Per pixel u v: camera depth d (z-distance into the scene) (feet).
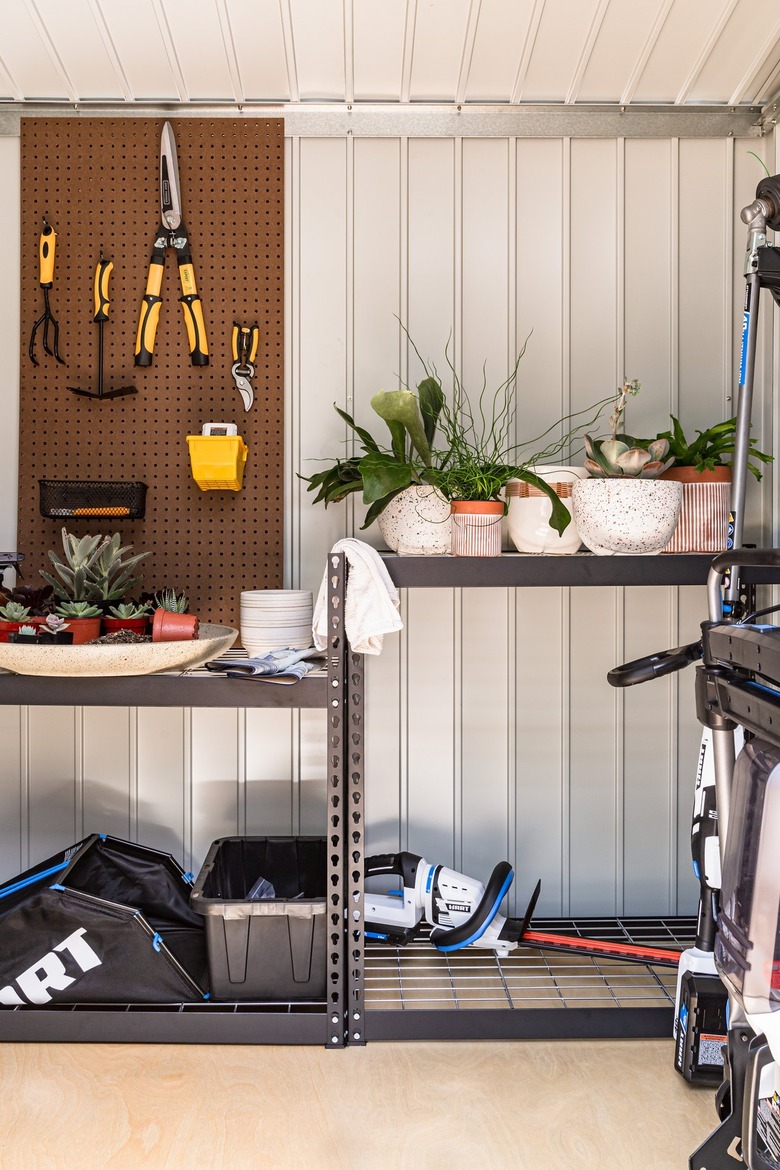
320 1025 5.65
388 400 5.57
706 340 7.16
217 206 6.97
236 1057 5.56
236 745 7.12
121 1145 4.72
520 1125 4.92
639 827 7.27
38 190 6.96
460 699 7.16
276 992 5.80
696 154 7.10
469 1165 4.60
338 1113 5.00
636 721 7.25
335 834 5.63
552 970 6.42
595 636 7.21
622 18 6.13
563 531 5.85
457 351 7.09
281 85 6.78
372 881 7.18
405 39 6.30
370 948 6.81
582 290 7.11
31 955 5.69
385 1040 5.73
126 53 6.45
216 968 5.76
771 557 3.70
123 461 7.00
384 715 7.15
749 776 3.31
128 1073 5.38
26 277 6.98
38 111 6.96
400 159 7.02
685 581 5.65
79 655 5.43
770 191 5.03
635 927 7.04
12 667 5.59
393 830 7.18
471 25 6.17
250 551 7.01
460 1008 5.77
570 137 7.05
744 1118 3.43
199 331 6.87
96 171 6.96
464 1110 5.05
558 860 7.25
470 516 5.64
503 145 7.05
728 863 3.41
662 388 7.15
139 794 7.13
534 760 7.22
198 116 6.96
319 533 7.09
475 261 7.07
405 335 7.07
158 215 6.98
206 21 6.13
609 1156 4.68
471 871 7.21
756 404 7.16
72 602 6.03
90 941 5.71
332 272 7.04
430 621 7.14
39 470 7.00
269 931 5.74
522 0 5.94
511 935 6.26
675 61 6.56
